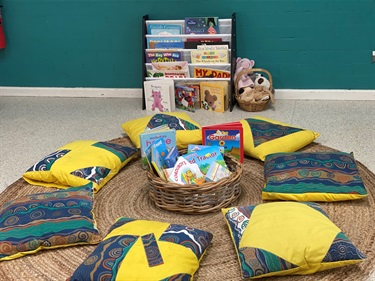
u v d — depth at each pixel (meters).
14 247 2.27
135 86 4.49
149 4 4.22
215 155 2.67
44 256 2.30
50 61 4.52
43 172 2.89
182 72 4.13
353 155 2.99
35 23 4.41
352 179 2.63
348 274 2.10
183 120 3.38
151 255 2.04
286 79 4.23
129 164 3.16
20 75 4.60
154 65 4.17
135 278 1.95
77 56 4.46
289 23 4.06
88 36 4.38
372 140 3.39
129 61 4.41
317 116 3.86
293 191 2.57
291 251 2.05
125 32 4.32
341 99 4.19
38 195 2.59
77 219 2.40
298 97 4.25
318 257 2.05
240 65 4.10
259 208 2.34
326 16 3.99
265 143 3.11
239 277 2.13
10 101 4.52
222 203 2.58
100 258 2.04
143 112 4.14
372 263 2.16
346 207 2.57
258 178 2.92
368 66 4.07
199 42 4.08
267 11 4.06
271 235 2.11
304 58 4.14
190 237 2.17
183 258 2.05
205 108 4.10
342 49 4.06
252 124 3.28
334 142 3.38
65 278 2.16
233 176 2.58
